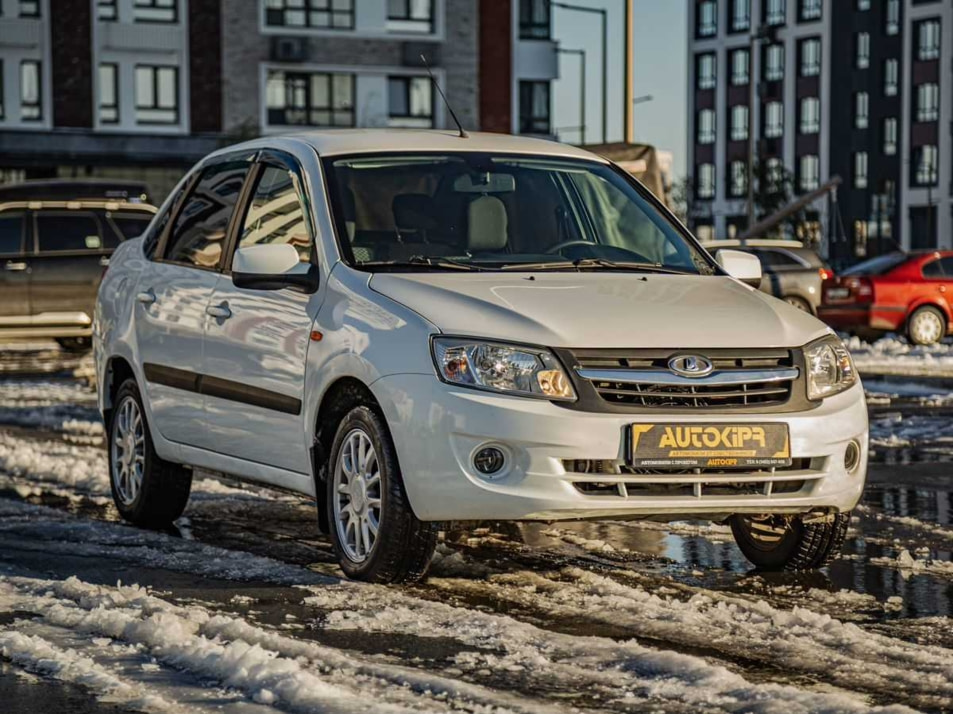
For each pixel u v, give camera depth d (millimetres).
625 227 11656
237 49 81812
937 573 10891
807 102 137125
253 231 11773
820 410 9969
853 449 10227
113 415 13328
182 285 12320
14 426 21062
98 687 7742
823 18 135500
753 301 10570
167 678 7906
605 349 9625
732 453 9656
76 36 79500
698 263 11562
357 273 10539
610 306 10039
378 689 7633
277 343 10945
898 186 131375
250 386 11250
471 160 11680
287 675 7691
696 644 8625
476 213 11211
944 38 127062
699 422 9617
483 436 9438
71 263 31469
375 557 10008
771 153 139625
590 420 9453
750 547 11133
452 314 9805
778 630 8898
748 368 9867
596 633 8906
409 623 9008
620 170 12266
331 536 10523
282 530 12609
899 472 16344
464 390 9523
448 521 9820
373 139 11797
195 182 13000
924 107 129000
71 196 47594
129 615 9023
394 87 84438
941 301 44000
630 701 7449
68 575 10602
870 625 9234
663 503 9656
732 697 7500
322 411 10570
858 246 133750
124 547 11602
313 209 11133
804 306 46844
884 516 13406
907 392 26953
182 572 10695
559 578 10492
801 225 115125
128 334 13000
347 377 10281
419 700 7441
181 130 81250
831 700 7348
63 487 15062
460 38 84625
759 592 10211
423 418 9586
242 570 10695
